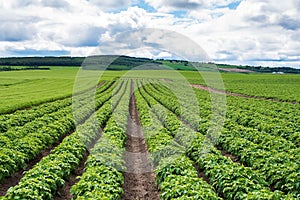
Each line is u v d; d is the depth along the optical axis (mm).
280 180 12250
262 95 51594
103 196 10016
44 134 18531
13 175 14016
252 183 11062
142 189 13906
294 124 23312
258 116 27406
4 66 140125
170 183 11477
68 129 22734
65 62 151250
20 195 9828
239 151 16188
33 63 149625
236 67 140125
